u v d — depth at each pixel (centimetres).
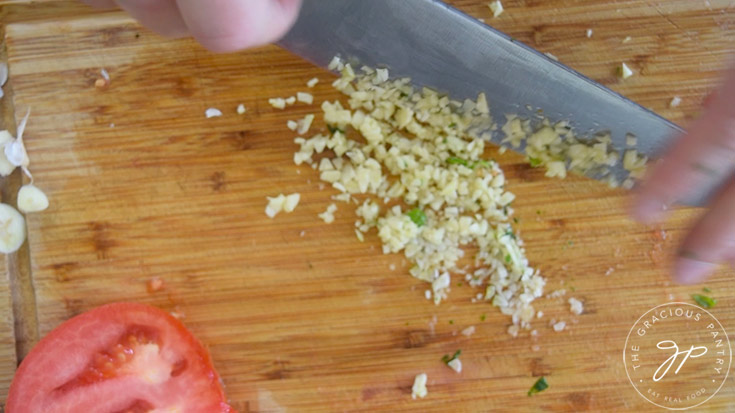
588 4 40
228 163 40
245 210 40
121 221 40
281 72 40
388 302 40
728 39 40
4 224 40
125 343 39
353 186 40
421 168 40
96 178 40
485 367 40
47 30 40
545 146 40
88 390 39
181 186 40
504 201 40
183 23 34
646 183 37
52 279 40
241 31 32
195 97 40
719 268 40
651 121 38
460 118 39
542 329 40
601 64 40
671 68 40
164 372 39
